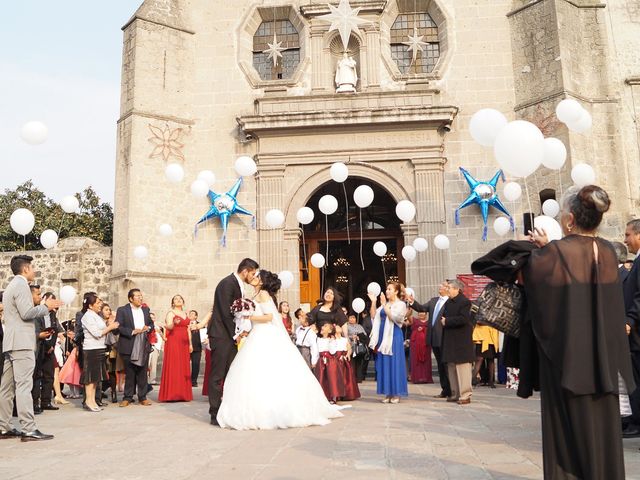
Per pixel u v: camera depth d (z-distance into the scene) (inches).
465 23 649.6
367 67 645.3
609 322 112.2
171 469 172.4
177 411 330.3
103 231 1061.1
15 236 1044.5
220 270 623.8
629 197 601.9
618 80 628.4
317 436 227.5
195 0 677.9
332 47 663.8
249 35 679.1
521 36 629.9
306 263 691.4
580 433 109.2
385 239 754.8
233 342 283.9
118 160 619.8
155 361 552.1
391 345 346.6
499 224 473.7
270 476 159.8
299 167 632.4
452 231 608.4
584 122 329.4
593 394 109.4
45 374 351.6
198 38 670.5
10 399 244.7
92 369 343.0
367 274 895.1
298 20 674.2
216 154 645.3
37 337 319.9
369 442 211.0
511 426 245.6
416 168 613.6
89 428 264.5
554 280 113.7
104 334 349.1
